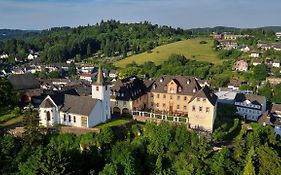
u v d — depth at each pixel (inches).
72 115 2970.0
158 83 3811.5
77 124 2962.6
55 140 2785.4
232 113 3914.9
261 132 3024.1
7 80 3572.8
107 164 2374.5
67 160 2304.4
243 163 2556.6
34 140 2610.7
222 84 6461.6
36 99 3720.5
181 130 2763.3
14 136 2728.8
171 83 3661.4
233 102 4379.9
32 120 2647.6
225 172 2455.7
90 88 4630.9
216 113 3641.7
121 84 3639.3
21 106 3580.2
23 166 2212.1
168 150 2689.5
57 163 2181.3
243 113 4409.5
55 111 3011.8
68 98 3107.8
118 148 2566.4
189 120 3228.3
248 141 2770.7
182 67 7465.6
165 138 2723.9
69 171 2266.2
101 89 3053.6
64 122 3034.0
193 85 3651.6
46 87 5816.9
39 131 2721.5
